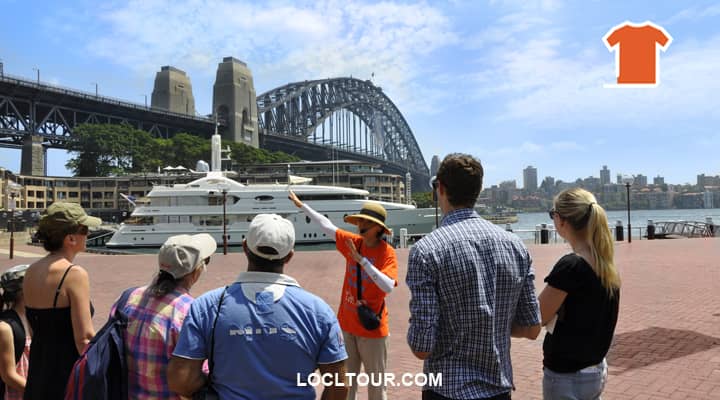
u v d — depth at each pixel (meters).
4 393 3.25
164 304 2.72
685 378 5.39
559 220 2.86
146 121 116.38
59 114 100.56
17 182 83.56
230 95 128.88
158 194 38.22
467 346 2.37
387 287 3.71
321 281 13.90
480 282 2.35
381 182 77.56
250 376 2.22
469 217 2.54
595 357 2.69
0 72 86.56
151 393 2.62
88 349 2.61
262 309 2.29
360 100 188.12
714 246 23.06
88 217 3.16
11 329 3.19
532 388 5.32
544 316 2.70
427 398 2.46
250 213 38.00
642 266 15.70
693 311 8.91
